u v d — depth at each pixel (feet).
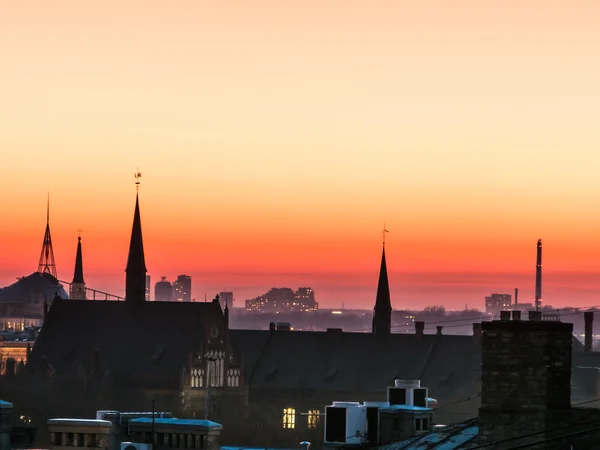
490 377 498.28
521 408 492.95
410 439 586.04
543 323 493.36
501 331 497.05
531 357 493.36
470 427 585.22
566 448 483.10
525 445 478.18
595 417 490.49
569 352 496.23
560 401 494.18
